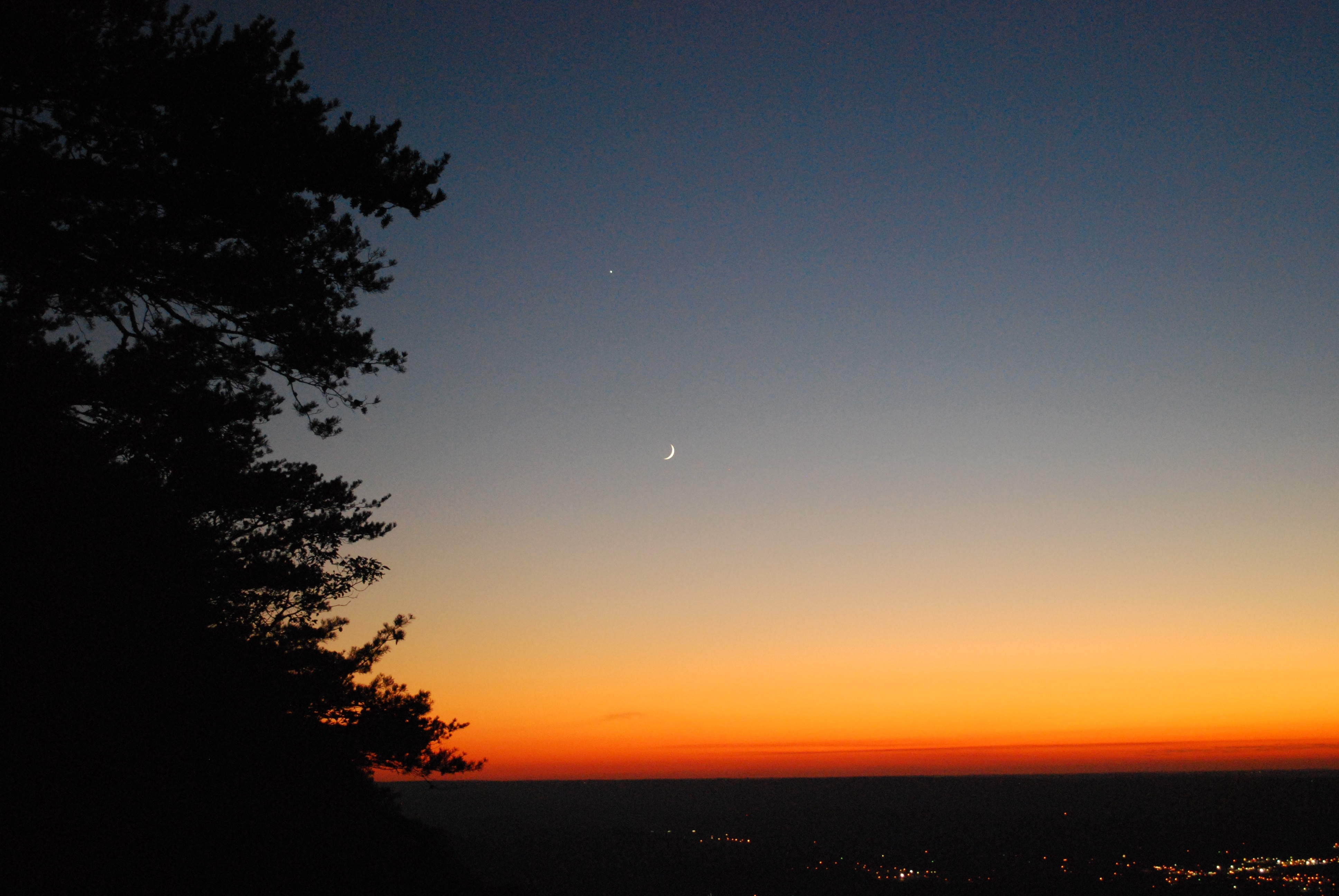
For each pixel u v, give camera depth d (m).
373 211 9.35
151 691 8.84
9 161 7.53
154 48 7.92
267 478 11.77
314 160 8.72
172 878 8.37
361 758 14.32
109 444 9.07
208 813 9.42
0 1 7.10
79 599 8.03
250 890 9.46
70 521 8.05
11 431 7.91
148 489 9.30
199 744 9.53
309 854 11.32
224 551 11.48
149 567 9.06
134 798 8.45
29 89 7.75
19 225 7.93
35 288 8.53
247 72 8.30
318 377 10.40
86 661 8.03
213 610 10.77
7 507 7.65
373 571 13.66
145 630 8.90
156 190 8.31
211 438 10.46
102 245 8.56
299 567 12.55
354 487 13.72
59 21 7.39
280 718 11.82
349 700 14.25
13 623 7.57
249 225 8.84
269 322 9.77
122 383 8.86
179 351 9.54
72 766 7.83
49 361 8.14
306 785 12.07
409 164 9.30
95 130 8.17
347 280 10.16
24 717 7.54
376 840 15.31
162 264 8.86
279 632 13.09
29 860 7.17
